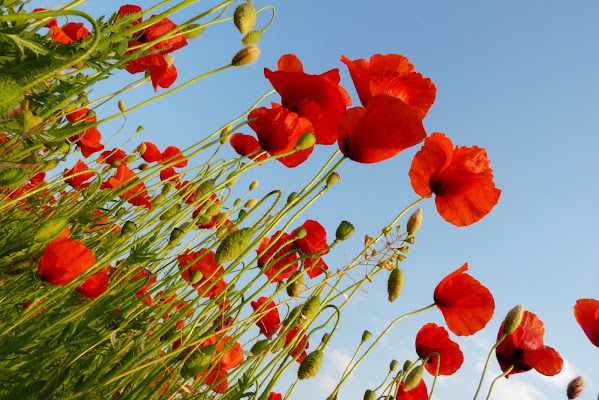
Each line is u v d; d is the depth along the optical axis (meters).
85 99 0.36
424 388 0.49
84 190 0.61
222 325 0.39
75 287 0.37
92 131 0.59
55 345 0.33
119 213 0.57
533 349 0.51
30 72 0.25
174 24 0.42
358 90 0.44
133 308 0.38
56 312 0.38
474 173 0.44
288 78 0.40
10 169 0.26
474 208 0.44
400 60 0.45
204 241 0.49
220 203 0.50
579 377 0.49
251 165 0.37
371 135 0.37
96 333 0.36
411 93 0.43
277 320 0.47
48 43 0.30
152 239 0.48
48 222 0.32
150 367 0.32
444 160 0.44
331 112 0.40
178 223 0.49
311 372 0.36
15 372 0.30
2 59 0.26
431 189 0.45
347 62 0.43
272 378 0.34
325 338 0.40
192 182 0.50
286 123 0.40
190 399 0.33
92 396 0.28
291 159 0.42
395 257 0.40
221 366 0.41
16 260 0.37
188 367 0.31
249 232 0.33
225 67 0.34
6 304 0.37
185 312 0.32
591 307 0.51
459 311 0.47
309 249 0.47
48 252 0.34
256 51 0.35
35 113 0.29
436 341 0.52
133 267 0.44
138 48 0.32
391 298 0.41
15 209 0.53
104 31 0.32
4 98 0.20
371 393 0.43
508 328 0.43
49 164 0.40
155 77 0.44
